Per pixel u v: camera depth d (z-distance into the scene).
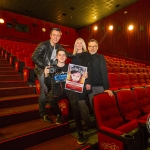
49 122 1.68
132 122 1.42
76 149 1.36
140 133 1.32
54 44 1.75
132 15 7.64
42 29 9.74
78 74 1.53
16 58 3.59
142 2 7.23
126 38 7.93
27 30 9.13
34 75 2.87
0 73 2.95
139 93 1.96
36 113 1.81
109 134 1.20
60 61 1.58
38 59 1.63
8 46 5.02
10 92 2.27
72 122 1.96
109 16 8.86
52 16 9.12
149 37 6.95
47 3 7.49
